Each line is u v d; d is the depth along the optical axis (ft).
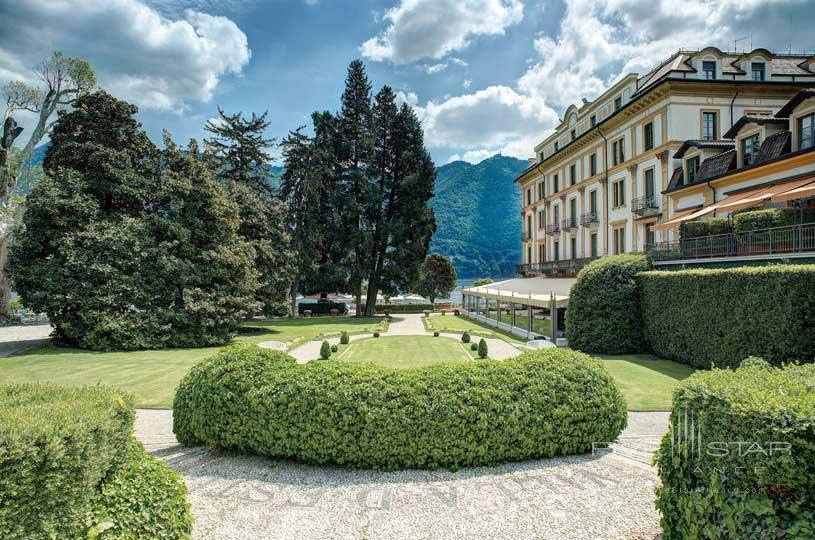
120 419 14.16
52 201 69.67
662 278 58.13
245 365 24.84
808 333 38.24
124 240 72.95
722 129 89.30
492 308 125.39
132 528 13.23
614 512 17.66
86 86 106.11
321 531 16.48
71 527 11.55
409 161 149.59
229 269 81.97
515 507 18.15
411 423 21.83
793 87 88.69
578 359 25.86
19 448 10.34
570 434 23.27
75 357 61.93
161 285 75.56
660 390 40.91
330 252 151.02
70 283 67.92
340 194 144.56
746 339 43.93
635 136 101.86
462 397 22.57
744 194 65.46
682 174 85.40
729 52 101.40
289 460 23.53
